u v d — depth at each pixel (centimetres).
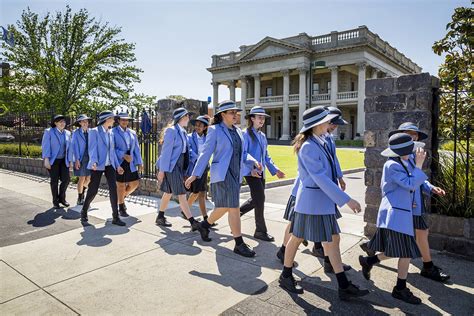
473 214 437
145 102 2914
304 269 396
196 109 838
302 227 324
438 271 366
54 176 715
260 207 502
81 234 530
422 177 319
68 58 2762
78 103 2806
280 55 4697
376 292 338
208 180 799
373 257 356
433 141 473
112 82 2869
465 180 451
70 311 303
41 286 352
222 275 378
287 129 4778
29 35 2684
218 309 305
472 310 304
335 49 4322
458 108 511
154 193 834
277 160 1672
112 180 593
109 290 343
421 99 458
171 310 304
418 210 363
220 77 5650
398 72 5388
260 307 308
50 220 614
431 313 299
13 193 887
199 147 627
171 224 580
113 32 2873
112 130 659
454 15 554
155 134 848
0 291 341
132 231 547
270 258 430
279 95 5388
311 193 320
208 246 474
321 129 321
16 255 440
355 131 4769
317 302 318
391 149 338
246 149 510
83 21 2781
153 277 373
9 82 2662
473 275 379
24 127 1450
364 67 4241
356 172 1479
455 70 556
